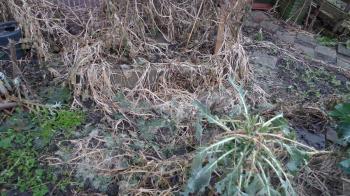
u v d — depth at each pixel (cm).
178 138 243
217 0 316
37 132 235
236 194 173
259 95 284
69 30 315
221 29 282
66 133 238
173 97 268
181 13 327
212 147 186
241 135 188
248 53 340
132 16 296
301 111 278
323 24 422
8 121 237
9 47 259
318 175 230
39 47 283
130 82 275
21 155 220
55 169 216
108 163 221
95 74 262
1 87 245
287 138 200
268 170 188
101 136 239
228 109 260
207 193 208
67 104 258
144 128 247
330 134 265
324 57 365
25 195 202
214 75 280
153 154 232
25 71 279
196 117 252
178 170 213
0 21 309
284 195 187
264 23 403
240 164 180
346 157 227
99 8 318
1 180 206
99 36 298
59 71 277
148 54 294
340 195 221
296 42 380
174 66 279
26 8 285
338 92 310
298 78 321
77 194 205
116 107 258
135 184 209
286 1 413
